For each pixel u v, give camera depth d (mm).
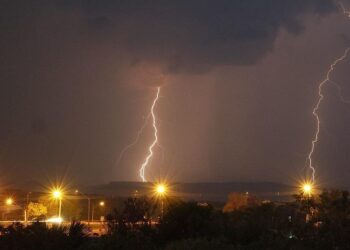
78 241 16078
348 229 12359
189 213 16891
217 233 16219
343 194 13305
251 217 17156
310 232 12578
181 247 13258
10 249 15484
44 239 15820
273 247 12656
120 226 16188
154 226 17016
